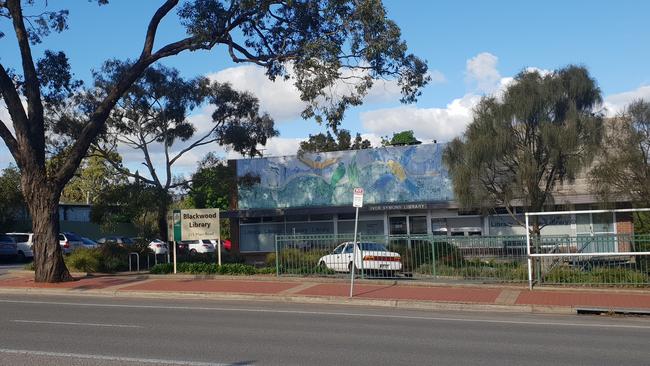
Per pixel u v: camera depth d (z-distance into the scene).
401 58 18.94
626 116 20.34
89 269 25.14
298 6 19.27
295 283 20.34
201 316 13.98
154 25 21.84
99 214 28.97
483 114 22.67
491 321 13.28
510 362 8.93
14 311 14.90
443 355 9.43
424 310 15.44
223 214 36.31
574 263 18.30
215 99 30.41
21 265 32.81
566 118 21.47
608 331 11.86
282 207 36.56
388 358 9.20
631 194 19.83
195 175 30.73
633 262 17.81
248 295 17.75
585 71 21.91
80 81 24.55
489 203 23.09
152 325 12.52
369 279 20.08
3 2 21.58
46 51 23.55
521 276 18.58
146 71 28.88
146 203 28.50
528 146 22.27
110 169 34.03
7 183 42.16
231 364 8.73
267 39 20.84
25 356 9.23
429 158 34.16
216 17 20.20
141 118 30.28
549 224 26.42
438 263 19.67
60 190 22.05
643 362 8.93
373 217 35.12
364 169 35.31
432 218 34.03
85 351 9.65
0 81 20.86
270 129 31.22
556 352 9.68
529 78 22.19
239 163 37.25
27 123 21.36
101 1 21.61
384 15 17.97
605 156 20.88
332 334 11.41
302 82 19.27
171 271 23.64
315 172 36.22
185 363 8.77
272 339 10.83
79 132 28.30
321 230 35.97
